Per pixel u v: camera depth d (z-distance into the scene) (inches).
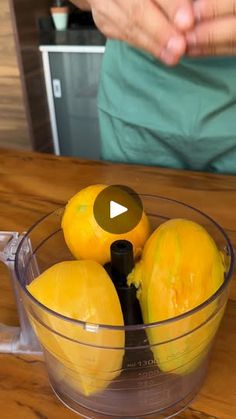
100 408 11.9
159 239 10.9
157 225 13.1
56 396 12.4
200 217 13.4
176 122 23.0
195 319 10.3
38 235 13.7
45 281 10.7
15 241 13.1
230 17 13.8
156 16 14.4
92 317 10.2
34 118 56.6
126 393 11.6
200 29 14.1
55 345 10.8
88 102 53.8
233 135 22.5
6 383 12.9
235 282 15.2
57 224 13.8
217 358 13.2
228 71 21.3
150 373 11.2
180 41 14.2
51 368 12.1
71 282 10.4
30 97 55.0
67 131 57.7
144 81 23.1
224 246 12.5
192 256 10.5
